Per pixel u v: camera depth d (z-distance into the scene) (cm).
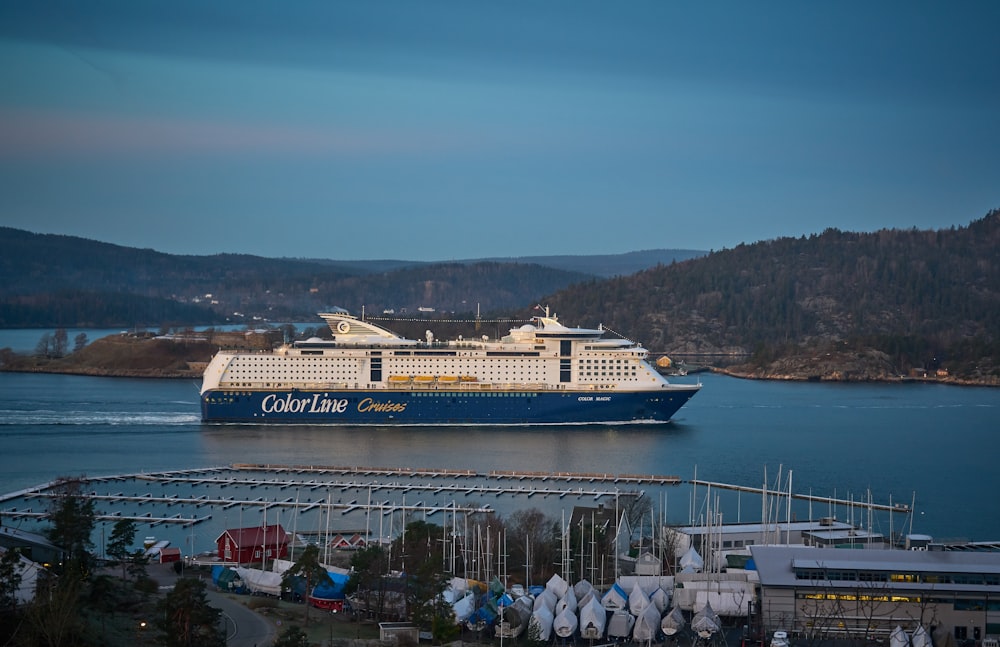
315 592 17975
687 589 18325
